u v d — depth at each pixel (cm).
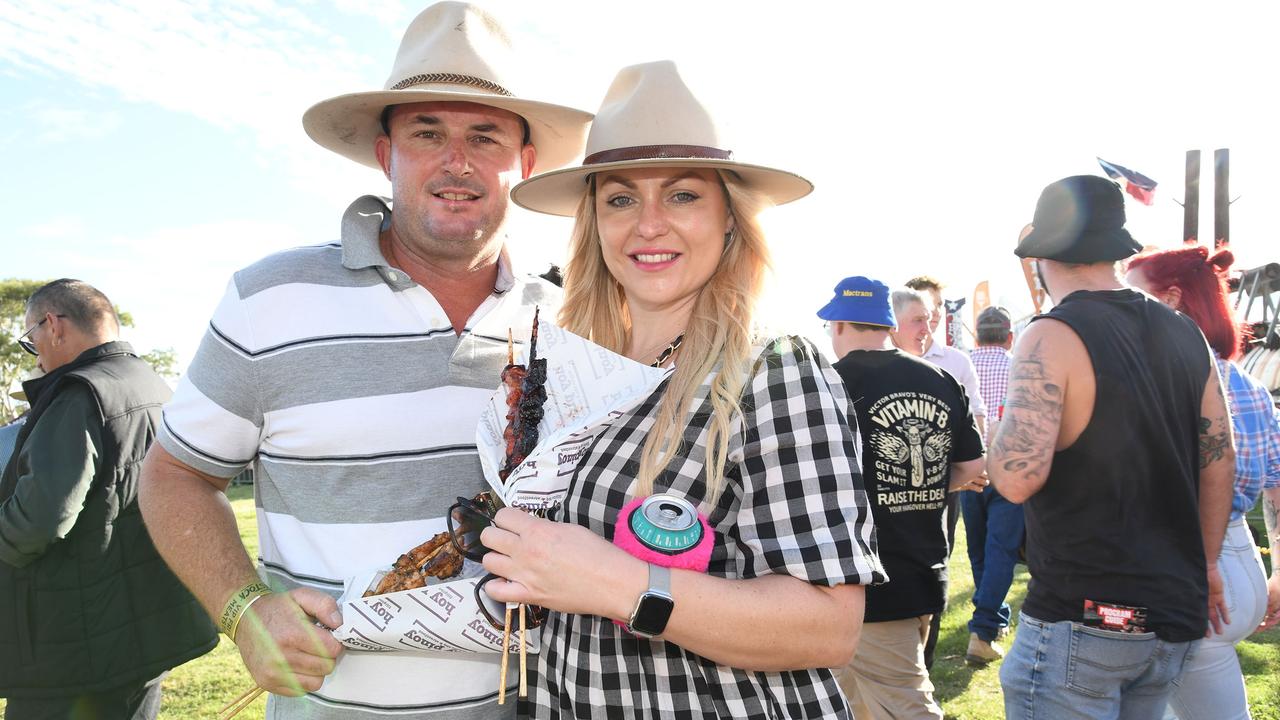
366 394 178
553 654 157
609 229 168
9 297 4728
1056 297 228
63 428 272
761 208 165
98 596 283
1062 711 206
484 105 190
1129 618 196
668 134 159
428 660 169
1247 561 233
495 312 194
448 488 180
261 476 189
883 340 331
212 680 481
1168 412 202
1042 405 203
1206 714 231
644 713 143
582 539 133
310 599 156
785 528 133
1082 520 202
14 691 279
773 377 141
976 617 467
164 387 320
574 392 154
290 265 186
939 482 310
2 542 264
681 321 169
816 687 146
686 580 129
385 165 218
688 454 143
